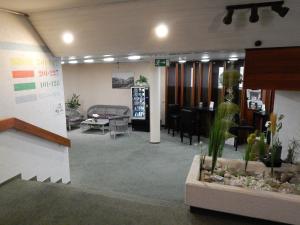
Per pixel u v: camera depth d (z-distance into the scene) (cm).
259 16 248
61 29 326
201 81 782
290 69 275
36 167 344
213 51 328
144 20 286
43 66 353
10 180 302
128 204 255
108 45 338
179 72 818
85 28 317
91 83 979
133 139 740
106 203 257
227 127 268
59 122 396
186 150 627
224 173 263
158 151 623
